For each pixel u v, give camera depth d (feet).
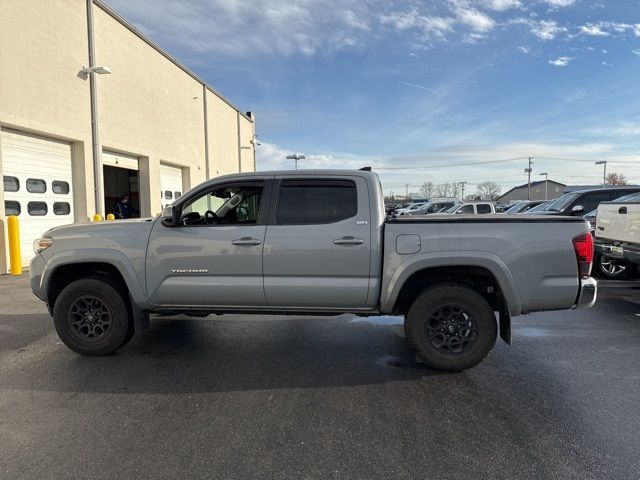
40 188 44.68
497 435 10.80
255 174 15.78
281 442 10.50
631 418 11.65
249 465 9.57
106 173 72.23
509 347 17.49
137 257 15.74
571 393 13.23
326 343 18.03
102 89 52.75
